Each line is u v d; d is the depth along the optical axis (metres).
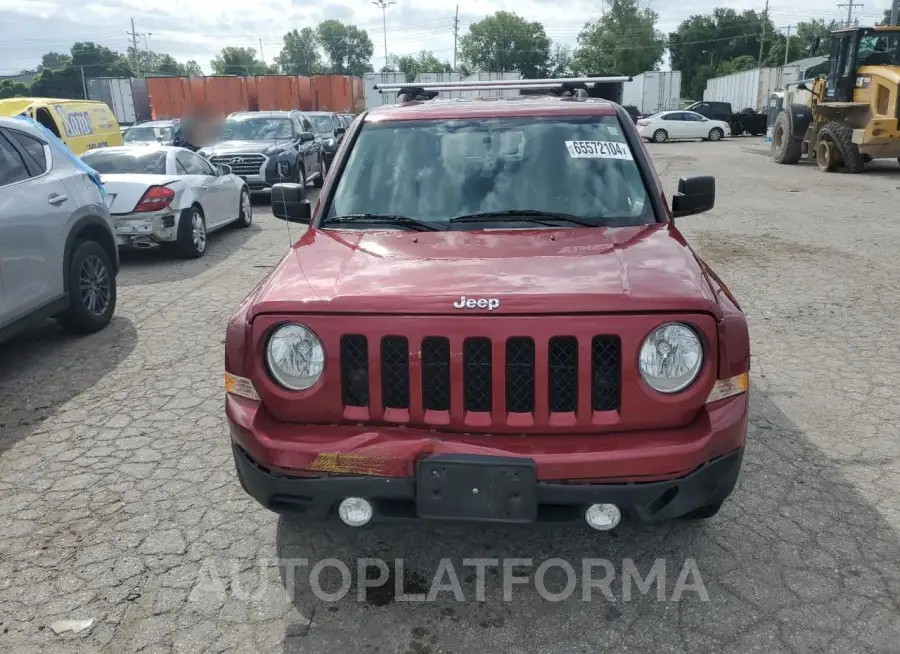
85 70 106.62
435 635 2.79
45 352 5.93
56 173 5.92
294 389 2.74
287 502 2.79
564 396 2.67
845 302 7.01
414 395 2.67
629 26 77.69
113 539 3.39
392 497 2.68
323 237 3.50
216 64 122.06
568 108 4.11
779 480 3.81
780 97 30.38
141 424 4.59
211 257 9.70
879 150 16.97
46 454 4.21
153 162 9.75
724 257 8.98
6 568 3.19
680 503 2.66
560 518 2.69
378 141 4.03
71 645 2.74
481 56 98.06
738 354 2.73
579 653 2.68
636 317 2.60
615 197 3.68
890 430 4.38
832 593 2.96
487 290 2.70
